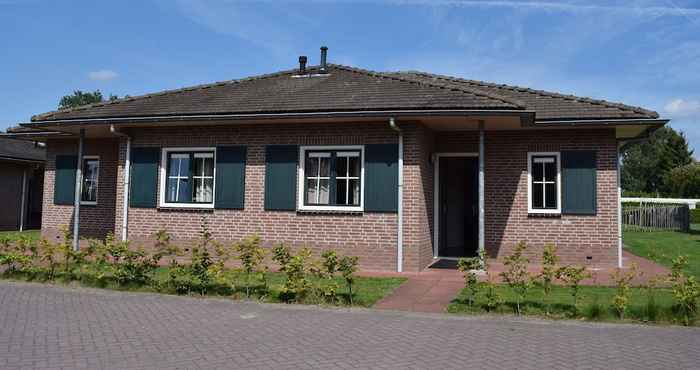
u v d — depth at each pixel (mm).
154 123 13312
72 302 8617
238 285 9742
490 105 11062
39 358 5594
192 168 13883
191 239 13609
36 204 26359
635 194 63031
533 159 13734
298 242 12734
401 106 11477
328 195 12758
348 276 8695
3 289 9688
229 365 5418
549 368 5414
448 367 5414
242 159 13305
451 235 16141
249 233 13141
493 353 5926
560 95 14422
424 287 10000
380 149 12250
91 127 14281
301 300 8672
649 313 7586
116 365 5383
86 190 18016
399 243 11961
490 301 8078
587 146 13203
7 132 17781
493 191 13844
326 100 12719
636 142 14836
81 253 10547
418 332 6848
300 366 5402
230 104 13391
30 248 11086
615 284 10273
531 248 13508
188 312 7949
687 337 6715
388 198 12141
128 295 9227
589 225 13125
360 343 6297
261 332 6789
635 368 5441
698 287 7781
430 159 13469
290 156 12922
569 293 9188
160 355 5746
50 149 18484
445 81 16281
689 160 75625
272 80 16062
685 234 25344
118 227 14211
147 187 14016
